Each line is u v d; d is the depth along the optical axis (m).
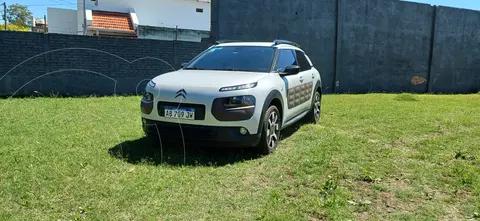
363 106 9.52
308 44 13.68
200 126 4.31
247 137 4.39
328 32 13.96
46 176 3.65
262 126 4.55
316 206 3.16
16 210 2.96
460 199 3.39
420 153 4.87
